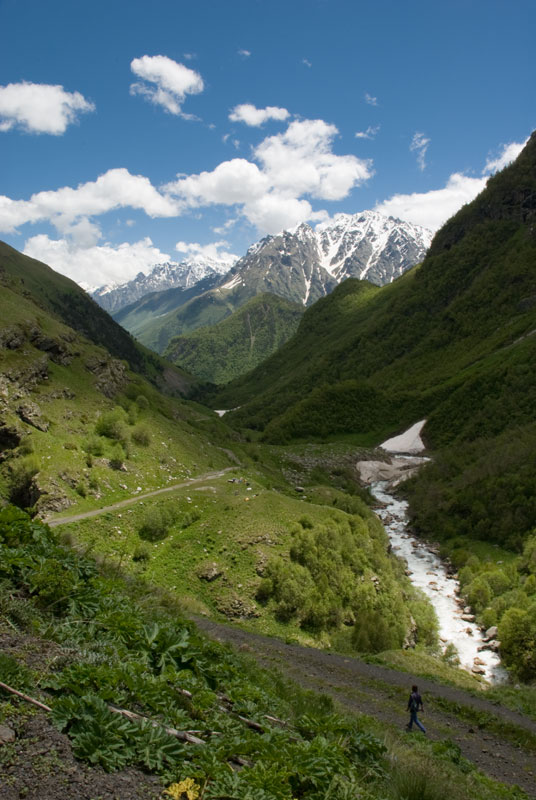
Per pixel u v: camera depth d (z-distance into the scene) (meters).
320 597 44.16
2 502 49.06
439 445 126.56
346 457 117.81
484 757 18.62
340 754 8.49
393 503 97.94
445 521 79.31
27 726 6.66
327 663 28.39
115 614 12.30
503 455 86.88
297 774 7.81
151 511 49.84
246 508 54.34
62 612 12.04
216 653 15.69
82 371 81.38
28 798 5.48
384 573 53.59
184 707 9.23
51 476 52.28
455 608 54.00
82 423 68.25
